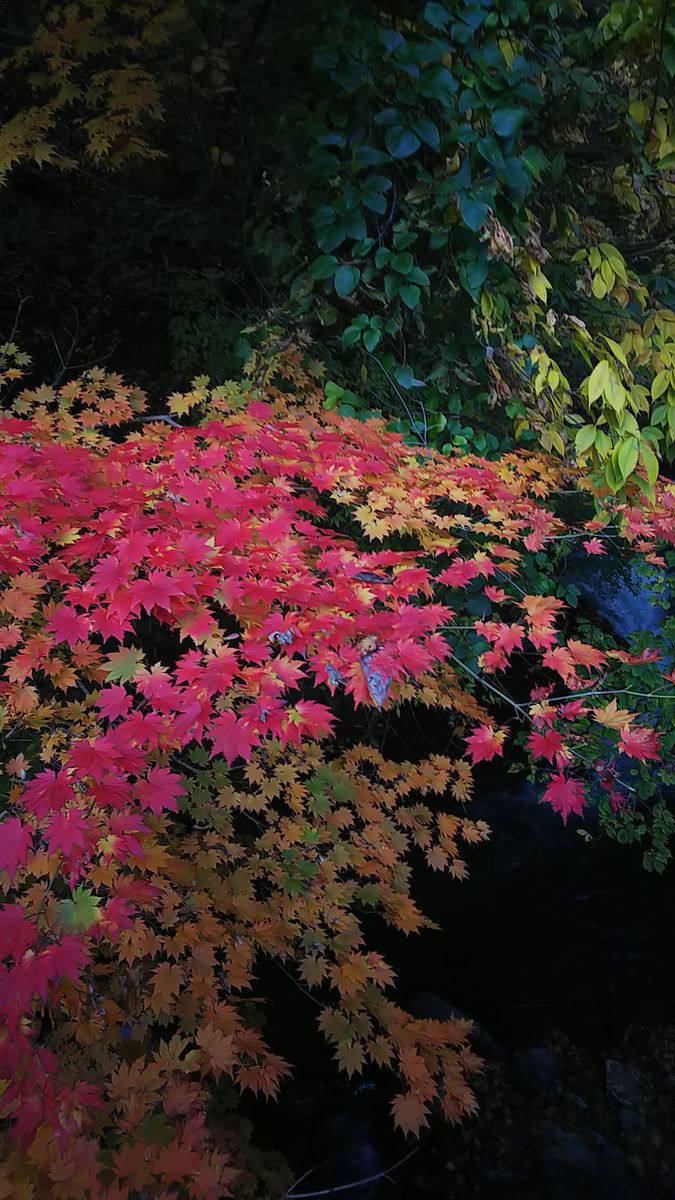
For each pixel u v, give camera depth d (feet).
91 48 13.16
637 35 8.94
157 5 13.99
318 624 7.17
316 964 9.72
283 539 8.07
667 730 16.38
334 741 21.86
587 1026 17.72
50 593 9.96
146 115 15.98
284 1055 15.70
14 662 8.10
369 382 14.64
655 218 13.33
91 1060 8.91
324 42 9.82
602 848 22.80
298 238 13.35
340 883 10.87
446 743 24.62
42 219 17.69
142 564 7.50
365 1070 15.94
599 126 12.03
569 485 14.60
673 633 17.51
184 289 17.04
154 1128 6.69
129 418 11.25
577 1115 15.64
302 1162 13.94
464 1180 14.16
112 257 17.89
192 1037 9.14
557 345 11.12
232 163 15.97
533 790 23.98
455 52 9.47
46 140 16.48
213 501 8.17
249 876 10.61
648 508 9.95
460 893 20.98
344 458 10.01
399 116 9.01
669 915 20.71
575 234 10.55
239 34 14.92
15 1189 5.13
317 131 9.61
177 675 6.91
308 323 14.25
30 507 7.95
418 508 9.71
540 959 19.33
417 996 17.76
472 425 14.62
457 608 14.52
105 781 6.50
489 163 8.73
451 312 12.05
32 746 11.12
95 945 8.19
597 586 22.16
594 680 8.80
